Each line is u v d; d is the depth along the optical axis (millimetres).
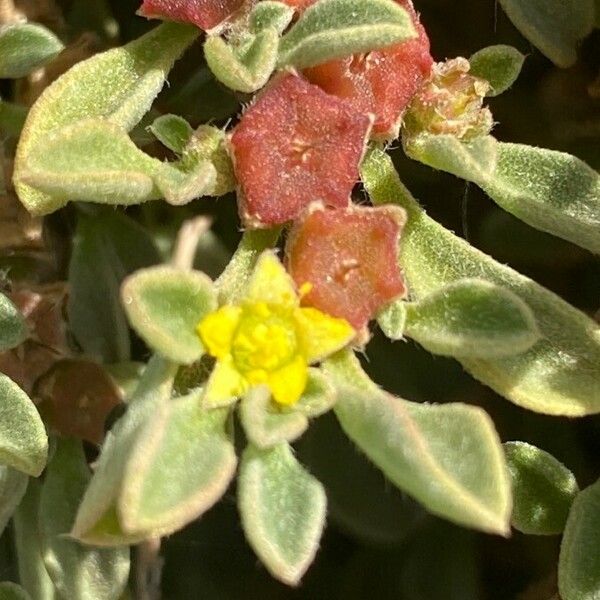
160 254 118
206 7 100
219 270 119
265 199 94
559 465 107
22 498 112
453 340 93
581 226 98
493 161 101
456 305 94
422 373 118
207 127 98
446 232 101
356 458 116
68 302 116
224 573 122
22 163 94
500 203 100
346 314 93
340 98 98
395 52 98
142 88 100
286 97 95
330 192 95
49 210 100
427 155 101
